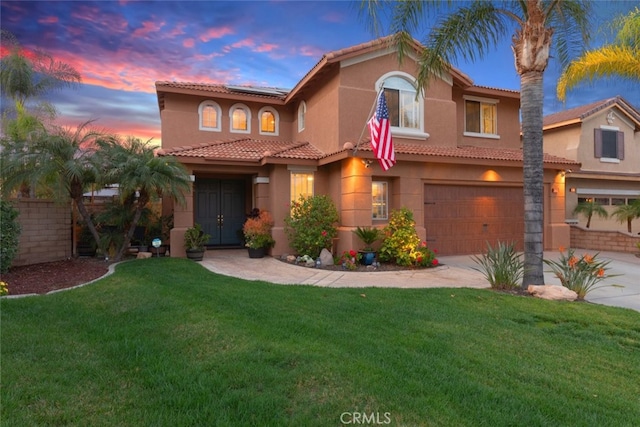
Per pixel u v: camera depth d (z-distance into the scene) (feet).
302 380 12.59
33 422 10.25
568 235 52.44
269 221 44.52
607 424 10.65
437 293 25.79
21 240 35.19
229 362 13.84
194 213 53.42
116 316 19.67
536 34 27.55
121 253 39.32
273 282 30.19
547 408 11.29
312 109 50.88
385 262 40.57
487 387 12.39
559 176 52.31
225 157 43.86
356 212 41.06
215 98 54.19
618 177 63.10
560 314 21.27
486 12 30.35
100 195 47.73
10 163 32.37
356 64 44.91
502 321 19.81
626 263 41.19
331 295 24.88
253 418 10.34
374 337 16.76
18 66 51.98
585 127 64.18
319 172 46.80
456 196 46.98
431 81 48.42
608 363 14.93
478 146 54.80
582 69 37.42
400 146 44.45
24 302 21.77
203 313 19.48
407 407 11.07
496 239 48.83
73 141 35.60
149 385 12.31
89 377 12.91
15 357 14.46
